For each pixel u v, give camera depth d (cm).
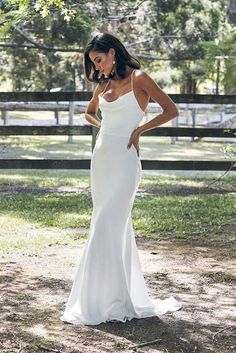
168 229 733
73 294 461
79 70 2334
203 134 1035
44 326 442
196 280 549
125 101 447
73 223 749
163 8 1670
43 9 591
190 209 838
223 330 439
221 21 1739
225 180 1120
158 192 983
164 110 451
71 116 1591
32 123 1962
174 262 604
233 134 1028
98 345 412
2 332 431
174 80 2177
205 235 710
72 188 1012
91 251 447
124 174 450
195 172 1264
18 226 738
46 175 1177
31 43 1481
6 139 1783
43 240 672
